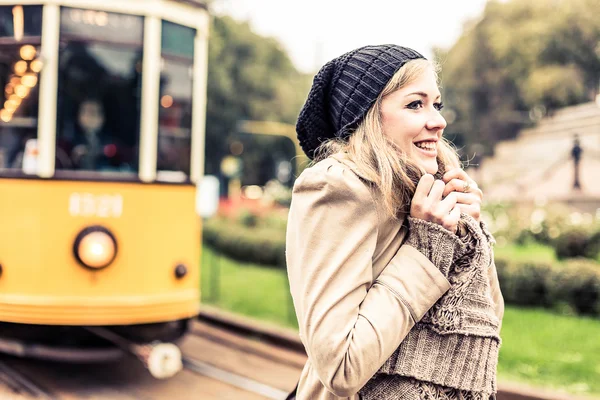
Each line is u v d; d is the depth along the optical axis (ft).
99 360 16.57
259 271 38.70
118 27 17.31
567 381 16.90
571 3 55.98
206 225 51.03
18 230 16.47
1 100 17.11
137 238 17.02
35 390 16.71
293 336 22.06
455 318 4.24
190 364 19.92
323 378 4.09
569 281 25.13
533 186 60.29
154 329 17.81
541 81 57.31
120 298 16.58
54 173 16.46
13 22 17.03
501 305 5.08
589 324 23.24
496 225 42.88
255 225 56.24
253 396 17.24
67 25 16.85
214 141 87.10
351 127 4.67
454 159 5.10
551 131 59.06
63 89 16.88
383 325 4.05
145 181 17.26
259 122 87.25
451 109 68.39
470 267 4.33
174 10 18.07
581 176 55.52
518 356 18.92
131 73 17.48
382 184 4.29
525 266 26.27
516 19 61.00
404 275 4.21
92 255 16.17
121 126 17.57
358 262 4.20
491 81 64.23
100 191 16.71
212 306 27.43
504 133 64.28
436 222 4.33
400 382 4.25
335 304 4.09
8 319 16.26
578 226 31.50
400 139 4.58
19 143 16.83
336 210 4.28
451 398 4.27
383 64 4.63
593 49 56.90
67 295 16.26
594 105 54.80
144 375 18.76
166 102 17.97
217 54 82.02
